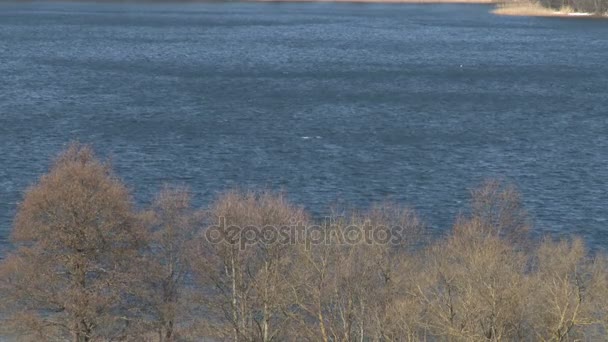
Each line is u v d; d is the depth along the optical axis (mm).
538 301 151625
